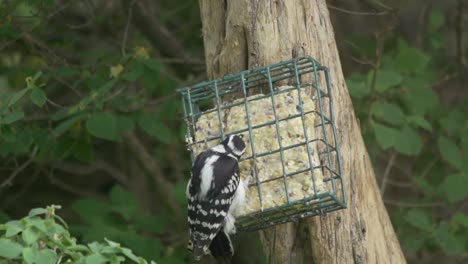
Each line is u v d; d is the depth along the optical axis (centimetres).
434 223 1452
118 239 1362
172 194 1498
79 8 1675
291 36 1078
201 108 1361
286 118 1036
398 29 1683
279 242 1105
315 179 1021
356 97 1394
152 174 1691
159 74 1400
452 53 1794
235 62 1092
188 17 1773
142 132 1778
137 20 1634
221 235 1065
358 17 1716
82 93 1462
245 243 1534
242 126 1049
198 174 1027
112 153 1850
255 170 1032
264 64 1073
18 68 1505
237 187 1021
